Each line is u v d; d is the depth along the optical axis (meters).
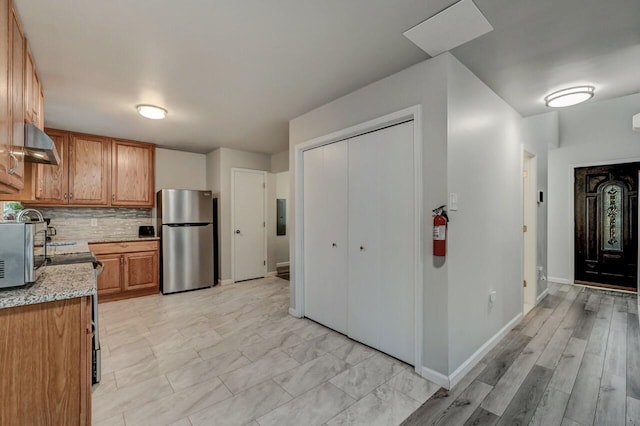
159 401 1.89
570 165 4.91
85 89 2.60
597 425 1.67
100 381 2.11
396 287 2.42
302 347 2.65
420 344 2.18
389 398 1.92
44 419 1.27
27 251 1.38
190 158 5.24
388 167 2.48
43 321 1.28
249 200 5.31
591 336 2.85
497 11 1.62
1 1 1.21
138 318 3.37
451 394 1.96
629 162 4.42
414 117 2.20
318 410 1.81
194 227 4.58
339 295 2.95
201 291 4.54
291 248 3.50
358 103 2.64
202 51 2.03
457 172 2.13
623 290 4.46
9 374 1.21
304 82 2.51
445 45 1.96
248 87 2.59
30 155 2.04
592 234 4.75
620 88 2.61
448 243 2.04
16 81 1.50
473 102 2.33
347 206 2.86
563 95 2.69
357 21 1.71
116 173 4.23
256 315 3.47
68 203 3.84
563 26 1.75
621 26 1.75
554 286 4.76
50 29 1.75
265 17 1.68
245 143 4.65
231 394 1.97
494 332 2.68
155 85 2.54
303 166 3.39
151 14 1.64
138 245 4.20
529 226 3.77
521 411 1.79
